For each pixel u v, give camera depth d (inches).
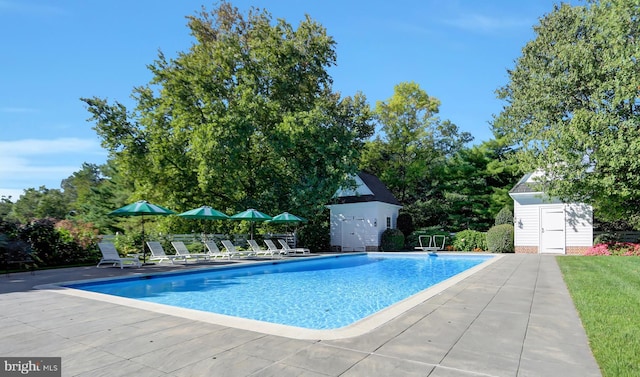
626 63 550.6
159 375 144.3
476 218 1181.1
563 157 628.7
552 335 191.9
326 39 1007.0
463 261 780.6
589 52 649.6
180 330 206.1
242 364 154.4
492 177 1182.3
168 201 911.7
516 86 1069.8
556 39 858.8
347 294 425.1
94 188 1432.1
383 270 670.5
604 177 598.9
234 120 825.5
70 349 177.0
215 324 218.7
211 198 962.7
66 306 275.3
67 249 643.5
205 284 500.7
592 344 175.5
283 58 953.5
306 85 1031.6
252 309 346.6
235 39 938.7
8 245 534.6
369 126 1327.5
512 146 1180.5
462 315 236.2
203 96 886.4
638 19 563.2
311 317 314.2
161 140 905.5
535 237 832.3
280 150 884.0
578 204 791.7
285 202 943.7
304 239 1057.5
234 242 954.1
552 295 304.8
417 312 244.8
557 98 716.0
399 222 1153.4
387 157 1416.1
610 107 612.4
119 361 159.9
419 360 157.4
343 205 1099.3
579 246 788.0
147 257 719.7
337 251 1094.4
